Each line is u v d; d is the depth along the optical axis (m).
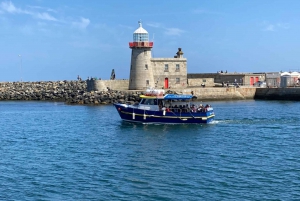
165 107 58.84
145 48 91.44
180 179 33.16
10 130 56.94
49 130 56.38
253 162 37.72
